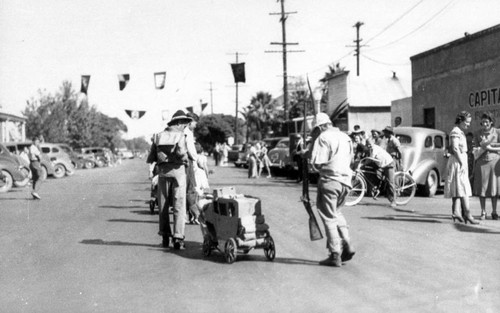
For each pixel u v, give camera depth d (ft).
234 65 94.07
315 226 23.88
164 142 27.78
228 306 17.75
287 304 17.80
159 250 27.96
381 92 124.98
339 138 23.40
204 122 265.54
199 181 37.17
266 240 24.66
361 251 26.27
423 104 75.51
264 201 49.47
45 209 47.83
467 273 21.59
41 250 28.35
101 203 52.21
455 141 33.88
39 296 19.53
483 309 16.97
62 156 106.83
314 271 22.44
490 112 60.54
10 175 70.64
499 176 35.32
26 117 166.91
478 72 62.64
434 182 53.93
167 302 18.38
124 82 91.71
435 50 71.61
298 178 72.95
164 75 91.40
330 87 134.41
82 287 20.62
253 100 246.47
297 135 80.02
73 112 195.42
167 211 28.58
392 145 49.49
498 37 58.85
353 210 42.19
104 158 178.91
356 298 18.31
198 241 30.63
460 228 32.89
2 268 24.20
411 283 20.17
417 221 36.01
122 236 32.48
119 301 18.63
